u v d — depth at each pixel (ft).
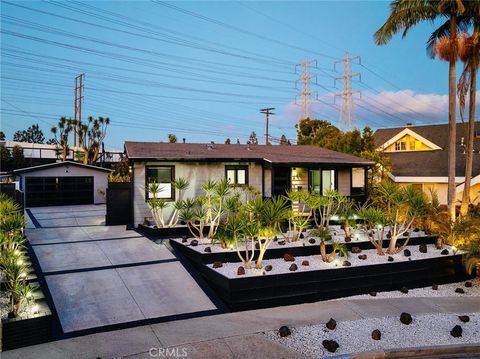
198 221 44.52
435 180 69.46
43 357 17.43
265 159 49.85
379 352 18.33
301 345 18.95
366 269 29.01
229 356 17.63
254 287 25.17
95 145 96.43
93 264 30.42
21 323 18.69
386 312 24.07
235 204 37.19
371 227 37.96
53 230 43.34
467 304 26.04
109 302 24.00
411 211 36.06
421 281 31.37
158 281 27.68
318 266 29.17
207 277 27.89
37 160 97.55
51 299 23.86
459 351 19.11
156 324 21.49
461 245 35.45
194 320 22.24
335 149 76.13
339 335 20.25
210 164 48.42
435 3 48.88
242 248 32.68
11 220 26.37
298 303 26.45
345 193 57.52
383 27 51.13
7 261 22.20
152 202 42.19
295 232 35.91
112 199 47.42
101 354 17.67
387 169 69.62
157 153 46.83
